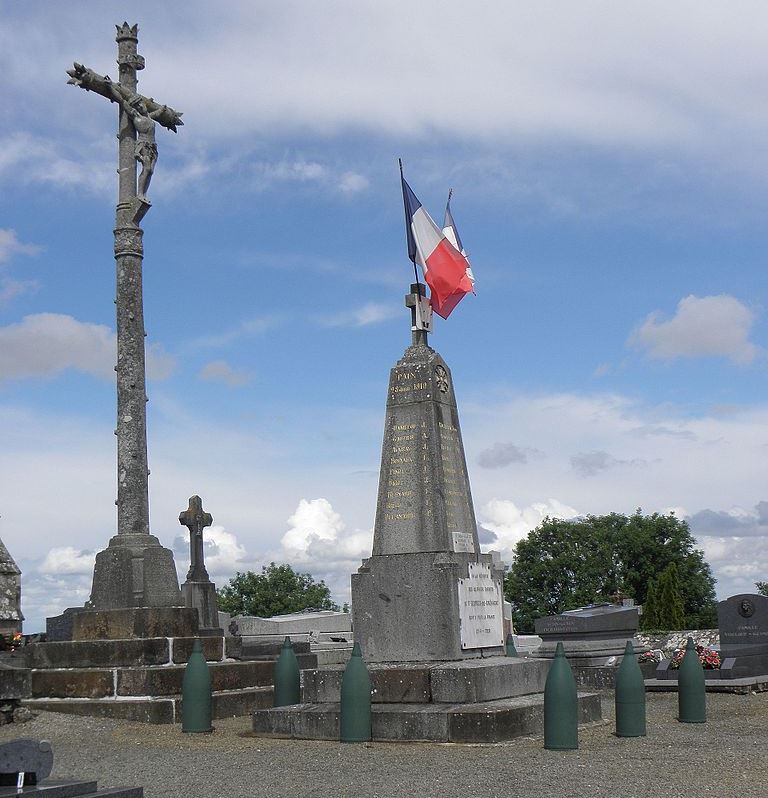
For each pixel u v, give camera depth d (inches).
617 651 1044.5
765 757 533.0
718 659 1003.9
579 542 2935.5
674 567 2364.7
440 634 660.7
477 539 723.4
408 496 692.1
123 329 936.9
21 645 1000.9
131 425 917.8
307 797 433.7
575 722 569.6
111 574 855.7
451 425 725.3
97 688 775.1
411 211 770.8
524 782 460.4
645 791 438.9
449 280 760.3
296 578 2746.1
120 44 989.8
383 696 634.8
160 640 792.9
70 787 337.7
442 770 496.7
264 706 813.2
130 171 959.6
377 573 681.6
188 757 565.0
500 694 639.1
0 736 677.9
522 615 2930.6
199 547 1279.5
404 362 719.1
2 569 1118.4
